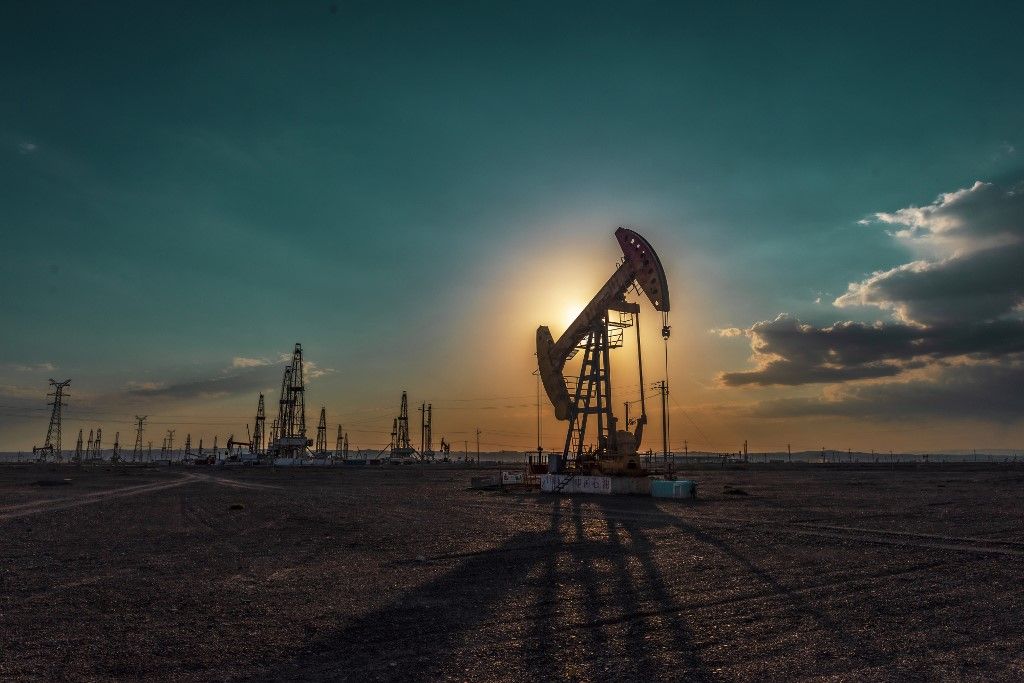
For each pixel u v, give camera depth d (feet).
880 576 46.19
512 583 44.91
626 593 41.09
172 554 59.88
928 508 100.53
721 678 25.16
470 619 34.94
